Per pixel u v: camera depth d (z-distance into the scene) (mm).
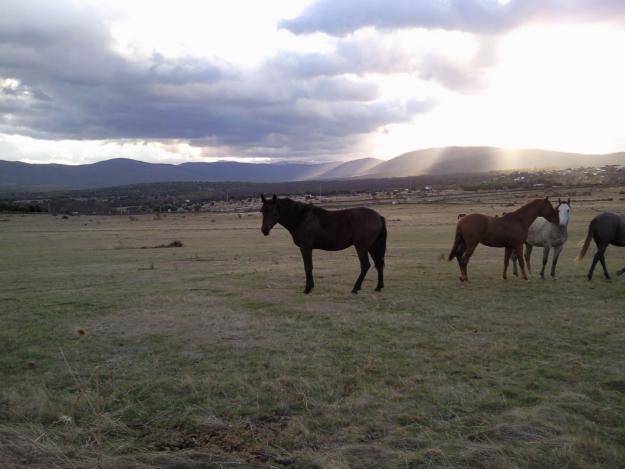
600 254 13688
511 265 17578
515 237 13297
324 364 6594
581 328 8359
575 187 107000
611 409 5129
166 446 4496
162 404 5355
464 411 5098
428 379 6000
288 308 10258
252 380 6047
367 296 11617
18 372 6523
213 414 5082
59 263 24812
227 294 12125
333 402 5363
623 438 4574
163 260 24984
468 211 64938
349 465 4094
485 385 5812
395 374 6203
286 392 5633
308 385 5762
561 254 21797
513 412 4980
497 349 7152
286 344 7609
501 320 8984
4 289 15211
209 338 8023
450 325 8688
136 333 8398
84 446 4410
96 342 7871
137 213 98125
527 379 5965
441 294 11750
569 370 6316
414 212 68562
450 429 4707
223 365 6641
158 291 12961
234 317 9477
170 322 9148
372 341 7723
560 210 13500
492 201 82062
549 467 4055
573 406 5168
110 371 6441
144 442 4566
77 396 5531
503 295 11531
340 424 4855
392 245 30609
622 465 4105
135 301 11336
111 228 58750
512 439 4488
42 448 4281
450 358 6836
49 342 7930
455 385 5801
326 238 12031
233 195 168125
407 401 5355
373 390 5637
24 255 29562
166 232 50969
